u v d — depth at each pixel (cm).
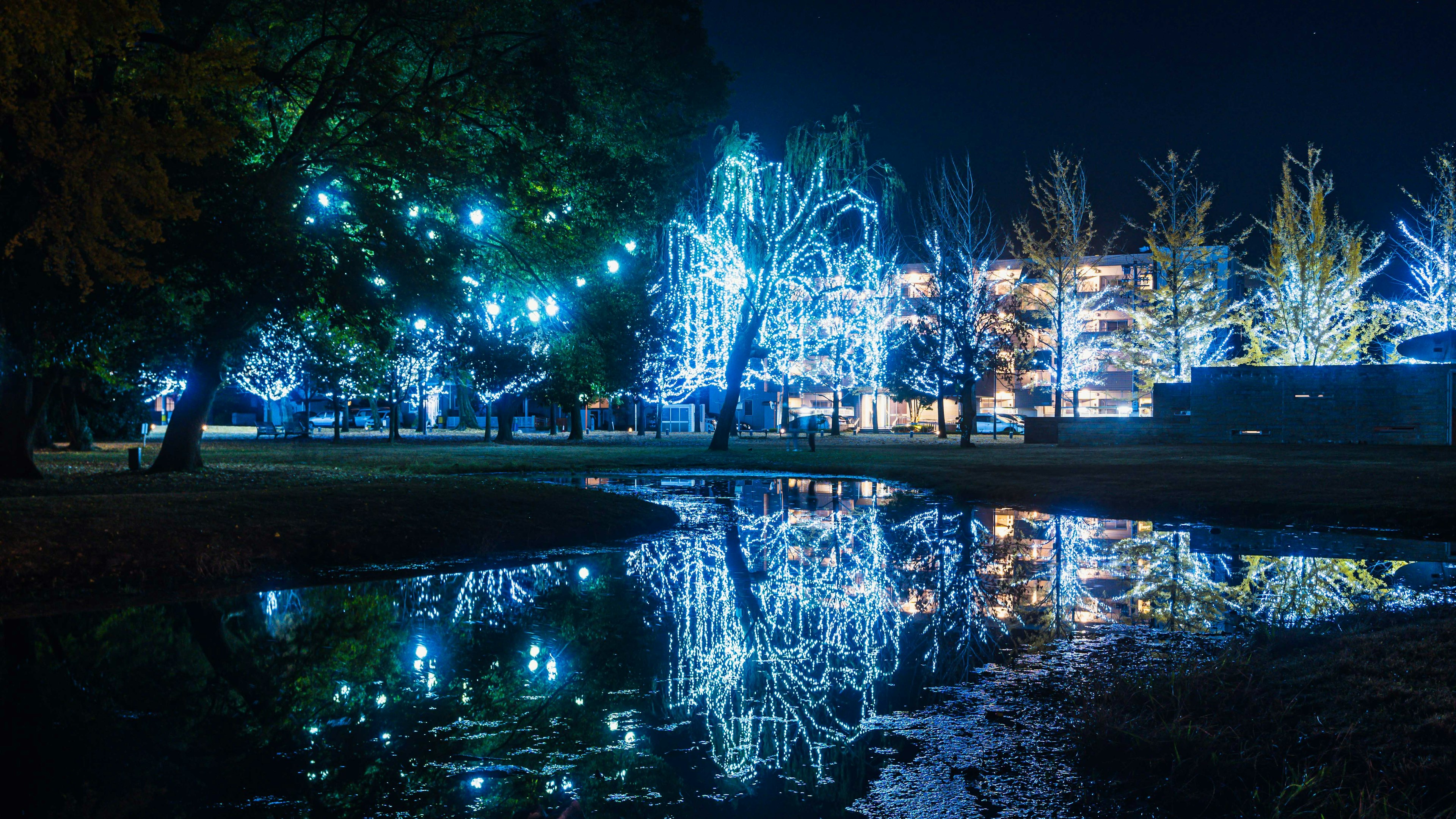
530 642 725
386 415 10100
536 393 3297
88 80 1485
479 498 1471
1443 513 1353
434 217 2052
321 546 1141
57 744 493
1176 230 4859
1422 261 5006
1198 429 4069
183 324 2058
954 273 4484
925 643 710
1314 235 4669
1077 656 655
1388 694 458
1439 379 3656
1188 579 968
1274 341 4947
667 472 2800
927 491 2200
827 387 7388
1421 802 359
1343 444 3769
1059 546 1239
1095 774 434
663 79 2267
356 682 616
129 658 686
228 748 488
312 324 2322
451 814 398
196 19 1733
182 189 1577
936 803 404
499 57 1992
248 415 9125
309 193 1838
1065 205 5156
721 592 940
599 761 466
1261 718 461
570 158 2180
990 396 7606
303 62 1994
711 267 4734
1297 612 784
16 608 869
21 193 1373
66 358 1788
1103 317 7300
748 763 457
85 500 1274
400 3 1862
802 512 1752
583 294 2381
